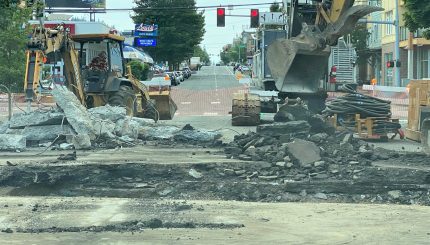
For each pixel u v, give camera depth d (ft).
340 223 26.02
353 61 88.63
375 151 42.68
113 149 47.01
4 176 34.65
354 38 202.80
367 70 229.25
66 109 51.11
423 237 23.53
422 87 53.78
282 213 28.09
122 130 52.75
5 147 46.19
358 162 38.40
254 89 83.46
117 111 55.62
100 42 65.05
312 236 23.70
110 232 24.34
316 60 60.75
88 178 35.22
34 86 53.78
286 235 23.84
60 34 56.54
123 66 69.41
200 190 33.53
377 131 56.13
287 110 55.01
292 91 60.85
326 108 58.75
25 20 102.53
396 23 132.98
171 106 76.74
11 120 52.08
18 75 103.30
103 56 65.31
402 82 154.61
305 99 61.77
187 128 56.44
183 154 43.32
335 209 29.25
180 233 24.18
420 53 165.68
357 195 32.68
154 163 37.01
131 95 67.05
